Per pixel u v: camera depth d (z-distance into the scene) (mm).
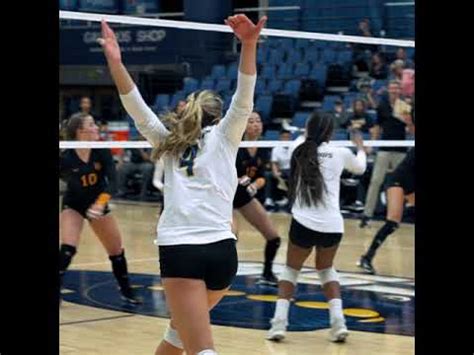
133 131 17266
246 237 13547
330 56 18641
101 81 19031
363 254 11695
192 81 17453
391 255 11719
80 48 19172
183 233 4664
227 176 4785
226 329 7641
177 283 4625
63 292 9219
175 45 18359
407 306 8578
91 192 8242
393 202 10406
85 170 8188
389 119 13844
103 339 7320
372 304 8688
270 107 17375
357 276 10203
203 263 4629
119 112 19078
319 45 19094
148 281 9906
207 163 4766
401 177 10391
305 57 18938
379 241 10477
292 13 19812
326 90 18266
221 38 18266
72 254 8258
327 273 7250
